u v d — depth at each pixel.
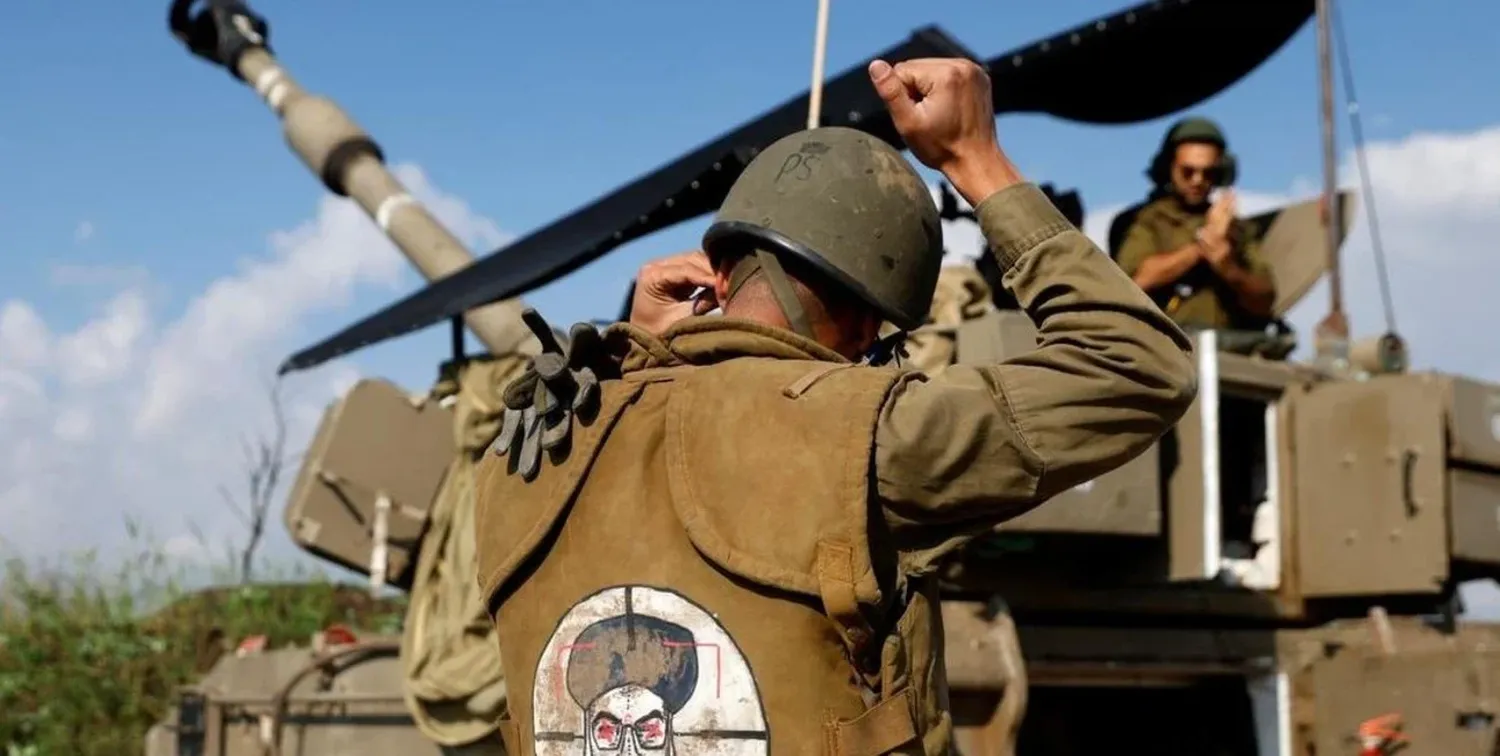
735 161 5.52
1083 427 2.21
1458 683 5.25
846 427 2.15
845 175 2.39
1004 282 2.38
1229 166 6.62
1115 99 6.39
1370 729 5.39
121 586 11.17
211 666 10.47
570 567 2.29
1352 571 5.66
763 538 2.15
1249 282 6.41
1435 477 5.46
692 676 2.17
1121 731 6.62
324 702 6.18
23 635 10.63
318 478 6.28
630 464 2.29
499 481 2.43
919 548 2.22
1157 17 5.66
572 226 6.12
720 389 2.26
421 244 7.71
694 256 2.81
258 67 9.02
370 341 6.59
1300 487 5.83
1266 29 6.10
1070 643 5.52
